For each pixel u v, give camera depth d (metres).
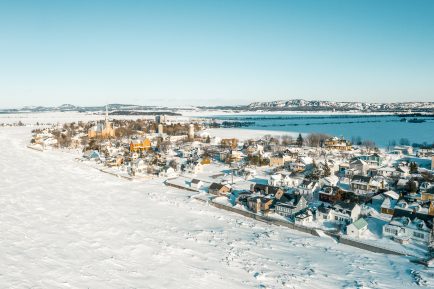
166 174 106.00
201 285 43.03
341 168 107.56
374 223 63.00
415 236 55.69
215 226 64.56
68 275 44.50
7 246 52.62
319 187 85.56
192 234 59.94
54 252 51.34
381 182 84.50
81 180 99.88
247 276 45.62
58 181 97.44
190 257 50.91
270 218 66.94
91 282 42.97
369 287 42.84
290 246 55.72
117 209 73.50
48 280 42.94
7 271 44.75
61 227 61.91
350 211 62.53
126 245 54.84
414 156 135.00
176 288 42.25
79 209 72.69
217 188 83.25
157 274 45.69
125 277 44.62
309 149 149.38
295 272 46.81
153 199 81.50
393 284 43.66
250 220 68.56
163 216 69.62
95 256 50.59
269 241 57.56
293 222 64.56
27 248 52.34
